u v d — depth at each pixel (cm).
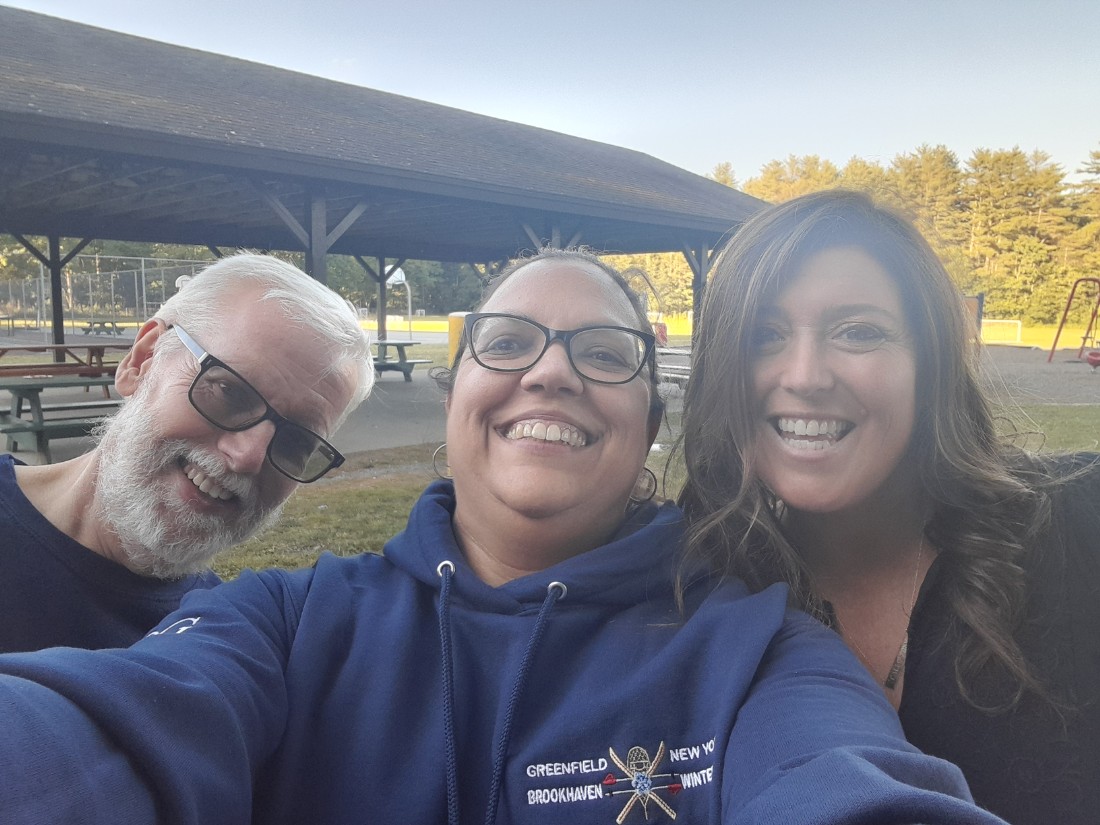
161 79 392
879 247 55
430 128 510
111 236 568
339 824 46
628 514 65
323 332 64
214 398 60
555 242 497
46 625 58
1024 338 1363
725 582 56
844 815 30
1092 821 52
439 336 1332
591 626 53
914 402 57
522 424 54
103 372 370
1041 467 61
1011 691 53
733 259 59
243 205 466
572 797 45
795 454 57
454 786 45
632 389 57
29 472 65
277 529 192
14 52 354
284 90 476
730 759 42
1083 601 54
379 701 49
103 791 33
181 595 66
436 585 54
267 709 46
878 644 62
